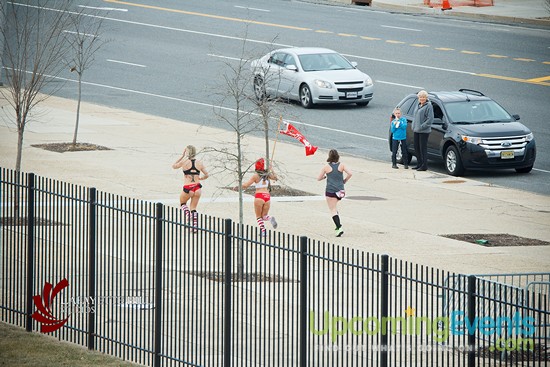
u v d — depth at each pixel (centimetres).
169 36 10525
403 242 4366
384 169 6125
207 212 4834
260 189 4341
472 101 6284
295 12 11912
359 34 10681
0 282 3584
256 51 9781
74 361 2908
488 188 5678
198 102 8081
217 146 6588
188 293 2966
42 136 6756
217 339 2803
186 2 12394
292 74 8081
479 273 3844
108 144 6562
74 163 5925
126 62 9494
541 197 5472
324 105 8131
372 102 8188
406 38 10538
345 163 6234
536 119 7444
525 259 4109
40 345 3064
